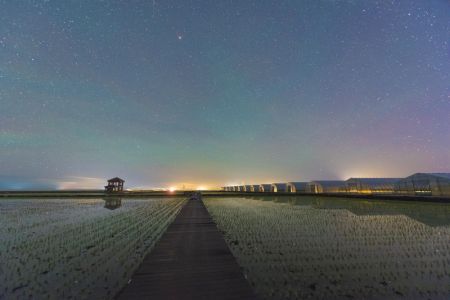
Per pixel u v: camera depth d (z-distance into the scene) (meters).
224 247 7.65
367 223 12.57
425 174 27.23
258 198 35.84
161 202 29.83
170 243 8.17
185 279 5.11
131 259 7.24
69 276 5.99
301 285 5.23
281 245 8.46
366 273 5.88
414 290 4.95
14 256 7.67
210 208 21.08
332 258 7.03
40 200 33.66
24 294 5.09
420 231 10.49
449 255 7.25
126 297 4.36
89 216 16.66
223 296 4.39
